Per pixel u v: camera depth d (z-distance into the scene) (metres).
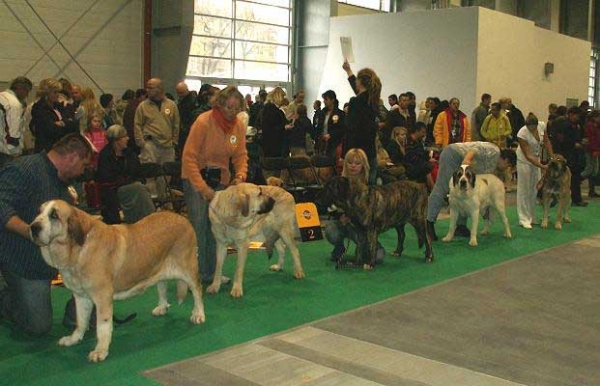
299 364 4.08
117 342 4.43
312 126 13.50
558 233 9.22
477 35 16.12
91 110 9.77
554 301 5.69
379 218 6.61
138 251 4.26
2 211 4.05
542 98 19.91
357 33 18.05
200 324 4.85
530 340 4.66
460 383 3.85
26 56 11.78
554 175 9.48
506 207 11.62
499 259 7.43
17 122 7.70
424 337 4.67
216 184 5.82
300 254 7.38
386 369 4.04
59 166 4.36
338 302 5.54
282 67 18.58
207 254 5.97
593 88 30.12
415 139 10.47
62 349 4.28
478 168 8.75
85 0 12.52
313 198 9.60
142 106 9.18
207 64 16.25
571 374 4.04
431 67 16.92
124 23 13.21
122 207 6.57
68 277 4.02
